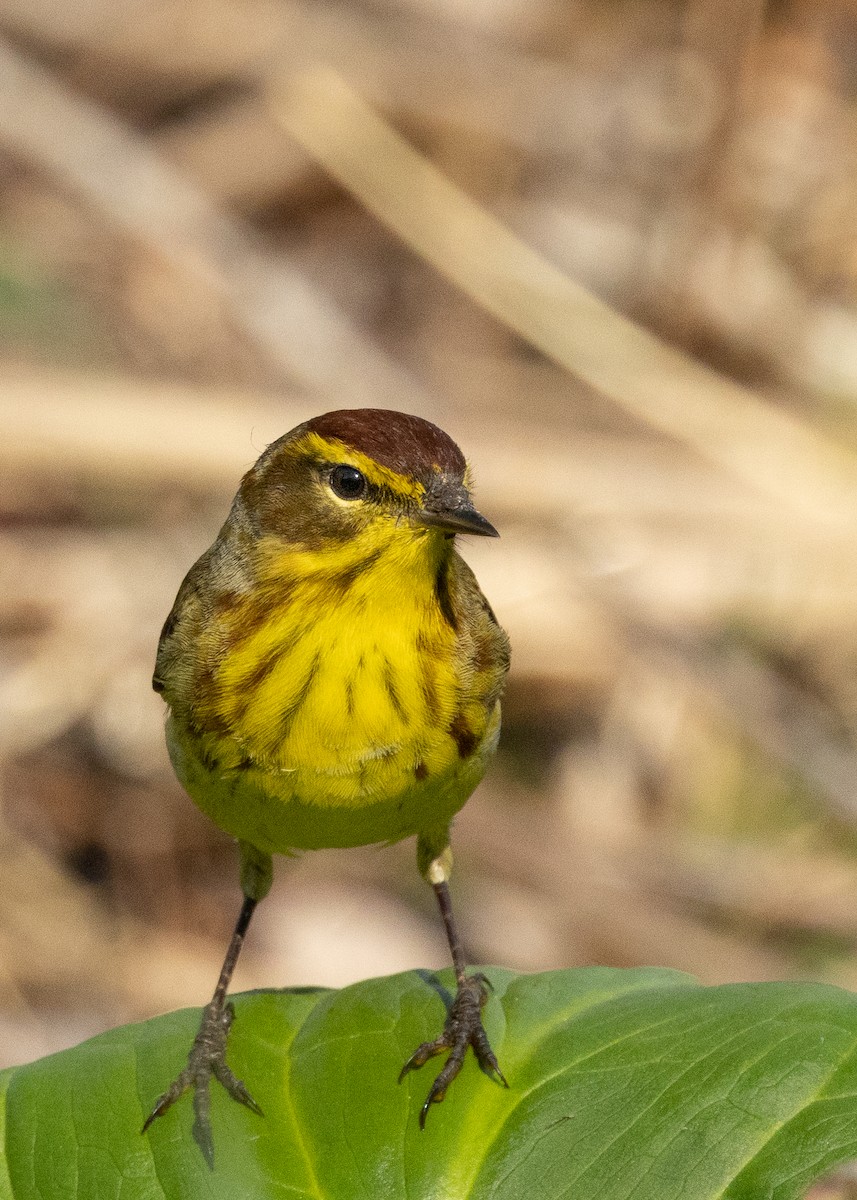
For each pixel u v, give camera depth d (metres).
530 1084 5.75
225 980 7.34
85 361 15.72
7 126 17.08
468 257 16.09
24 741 13.34
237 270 16.84
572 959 12.73
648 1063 5.60
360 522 6.54
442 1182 5.59
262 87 18.55
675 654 14.04
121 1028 6.25
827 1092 5.29
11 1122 5.79
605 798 13.75
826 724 13.94
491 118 18.77
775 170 17.38
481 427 15.59
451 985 6.36
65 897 12.81
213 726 6.63
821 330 16.97
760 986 5.85
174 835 13.28
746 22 17.27
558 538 14.53
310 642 6.50
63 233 17.23
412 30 19.30
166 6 18.72
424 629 6.58
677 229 17.19
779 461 15.12
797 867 13.21
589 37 19.89
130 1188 5.62
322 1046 6.09
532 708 14.16
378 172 16.58
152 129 18.64
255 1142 5.77
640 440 15.85
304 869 13.33
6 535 14.30
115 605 13.93
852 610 14.17
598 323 15.91
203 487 14.67
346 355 16.52
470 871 13.23
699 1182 5.18
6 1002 12.18
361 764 6.57
